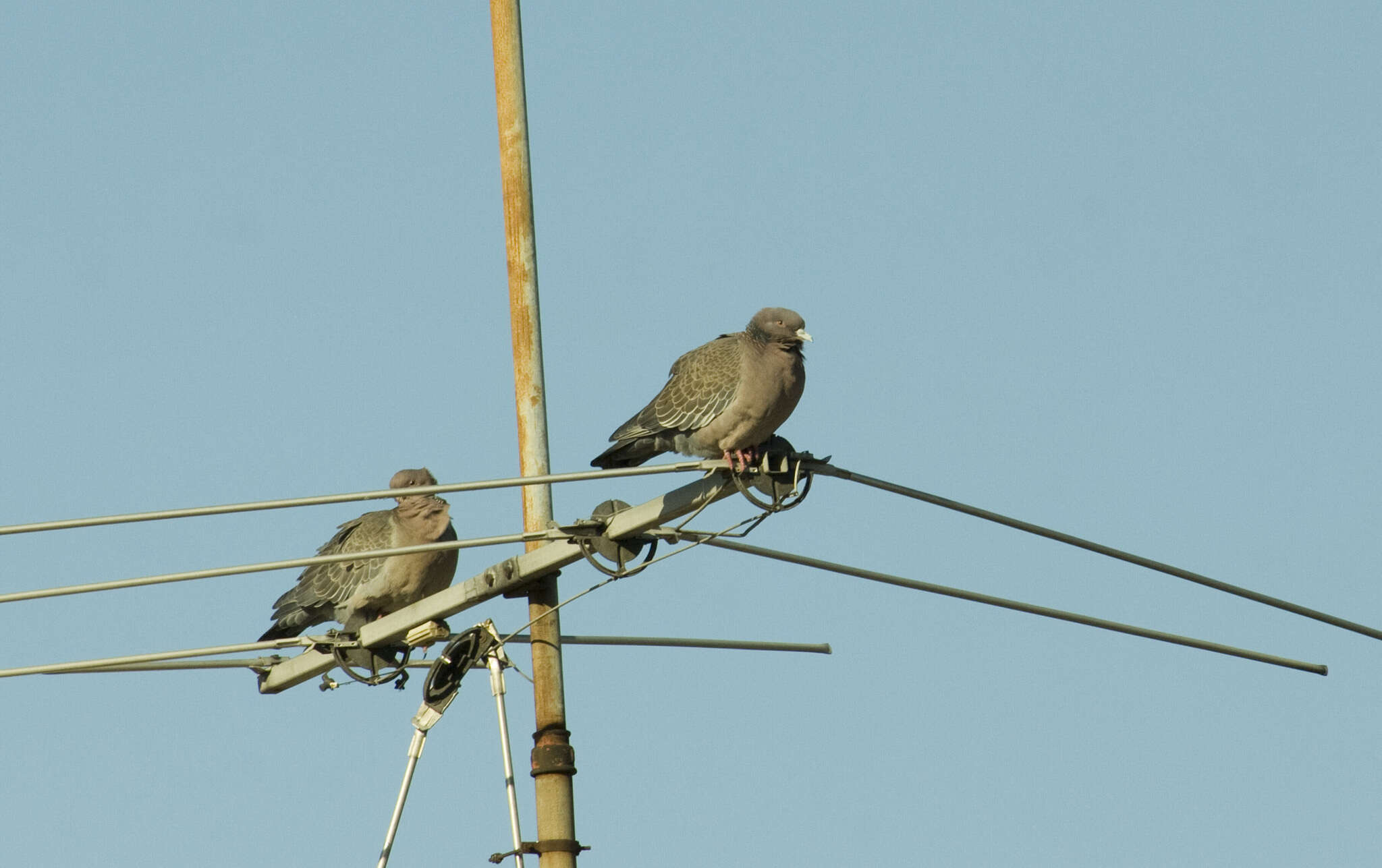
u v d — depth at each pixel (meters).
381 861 13.88
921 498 14.10
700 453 15.89
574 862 13.93
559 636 14.44
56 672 14.07
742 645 16.38
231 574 13.44
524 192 15.25
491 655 14.38
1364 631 16.22
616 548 13.84
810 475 13.67
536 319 15.02
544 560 14.15
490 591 14.31
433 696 14.34
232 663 15.91
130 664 15.03
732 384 15.25
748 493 13.63
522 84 15.52
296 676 15.77
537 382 14.89
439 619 14.80
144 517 13.19
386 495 13.22
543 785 14.06
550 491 14.65
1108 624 15.40
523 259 15.11
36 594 13.31
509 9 15.60
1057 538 14.62
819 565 14.30
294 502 13.23
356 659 15.12
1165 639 15.62
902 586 14.59
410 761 14.24
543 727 14.21
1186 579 15.30
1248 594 15.65
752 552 14.04
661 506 13.56
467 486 13.23
